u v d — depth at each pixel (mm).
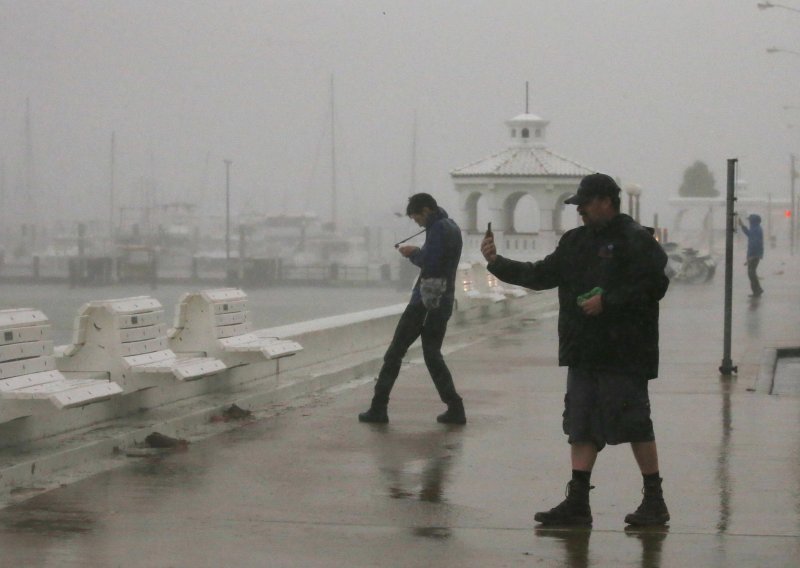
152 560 10844
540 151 54531
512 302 38594
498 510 12805
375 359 24250
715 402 20203
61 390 13695
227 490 13562
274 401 19812
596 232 12078
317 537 11688
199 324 19016
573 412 12242
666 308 42281
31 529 11844
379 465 15000
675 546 11438
